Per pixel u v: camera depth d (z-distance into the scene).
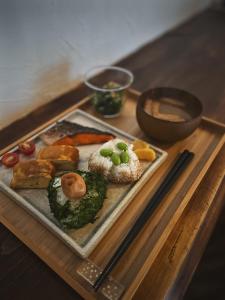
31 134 0.44
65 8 0.48
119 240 0.32
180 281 0.30
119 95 0.50
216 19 0.96
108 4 0.57
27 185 0.35
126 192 0.36
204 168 0.40
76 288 0.28
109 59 0.67
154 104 0.47
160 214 0.35
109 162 0.36
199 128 0.49
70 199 0.32
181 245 0.32
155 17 0.76
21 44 0.44
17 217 0.33
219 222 0.70
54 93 0.55
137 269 0.29
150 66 0.69
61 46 0.51
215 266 0.64
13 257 0.30
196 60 0.73
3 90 0.45
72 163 0.38
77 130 0.44
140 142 0.42
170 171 0.39
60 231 0.31
